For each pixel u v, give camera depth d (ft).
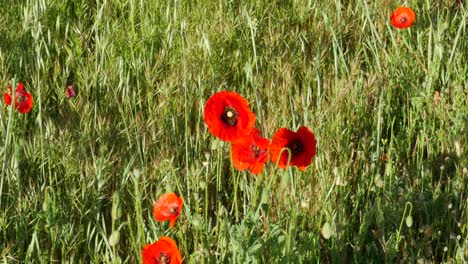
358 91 7.77
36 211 6.34
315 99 7.96
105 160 6.70
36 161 6.93
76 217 6.48
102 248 6.19
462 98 7.63
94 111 7.59
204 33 8.32
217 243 6.03
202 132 7.36
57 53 8.63
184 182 6.74
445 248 6.02
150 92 7.69
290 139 5.44
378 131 6.93
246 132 5.32
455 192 6.52
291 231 5.57
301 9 9.46
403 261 5.98
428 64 8.09
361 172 6.80
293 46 8.77
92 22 9.49
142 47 8.53
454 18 8.81
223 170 7.08
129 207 6.56
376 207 6.12
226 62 8.46
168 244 5.29
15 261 6.08
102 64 8.18
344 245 6.05
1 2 9.34
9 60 8.30
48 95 7.91
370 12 9.26
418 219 6.52
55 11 9.26
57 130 7.36
